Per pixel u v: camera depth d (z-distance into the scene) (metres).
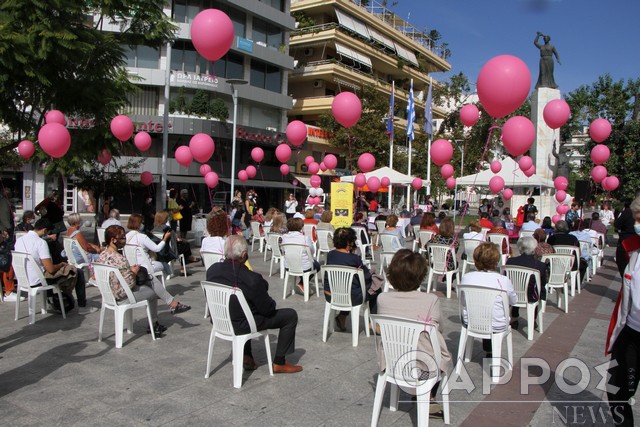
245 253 4.87
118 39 12.40
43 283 6.86
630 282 3.49
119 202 30.47
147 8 12.16
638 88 21.48
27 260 6.76
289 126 10.79
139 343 5.99
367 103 33.81
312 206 18.41
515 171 18.58
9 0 9.31
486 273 5.10
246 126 31.67
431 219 11.02
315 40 36.19
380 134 33.16
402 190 40.56
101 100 11.47
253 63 32.91
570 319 7.77
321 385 4.80
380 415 4.18
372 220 16.34
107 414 4.05
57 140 8.26
